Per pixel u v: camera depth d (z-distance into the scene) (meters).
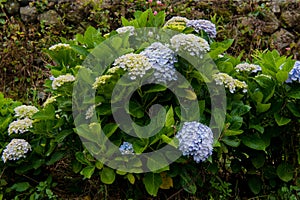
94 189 2.03
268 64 2.04
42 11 3.85
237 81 1.90
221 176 2.21
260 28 3.90
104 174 1.80
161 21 2.09
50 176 2.05
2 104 2.28
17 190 1.99
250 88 2.05
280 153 2.14
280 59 2.06
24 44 3.66
